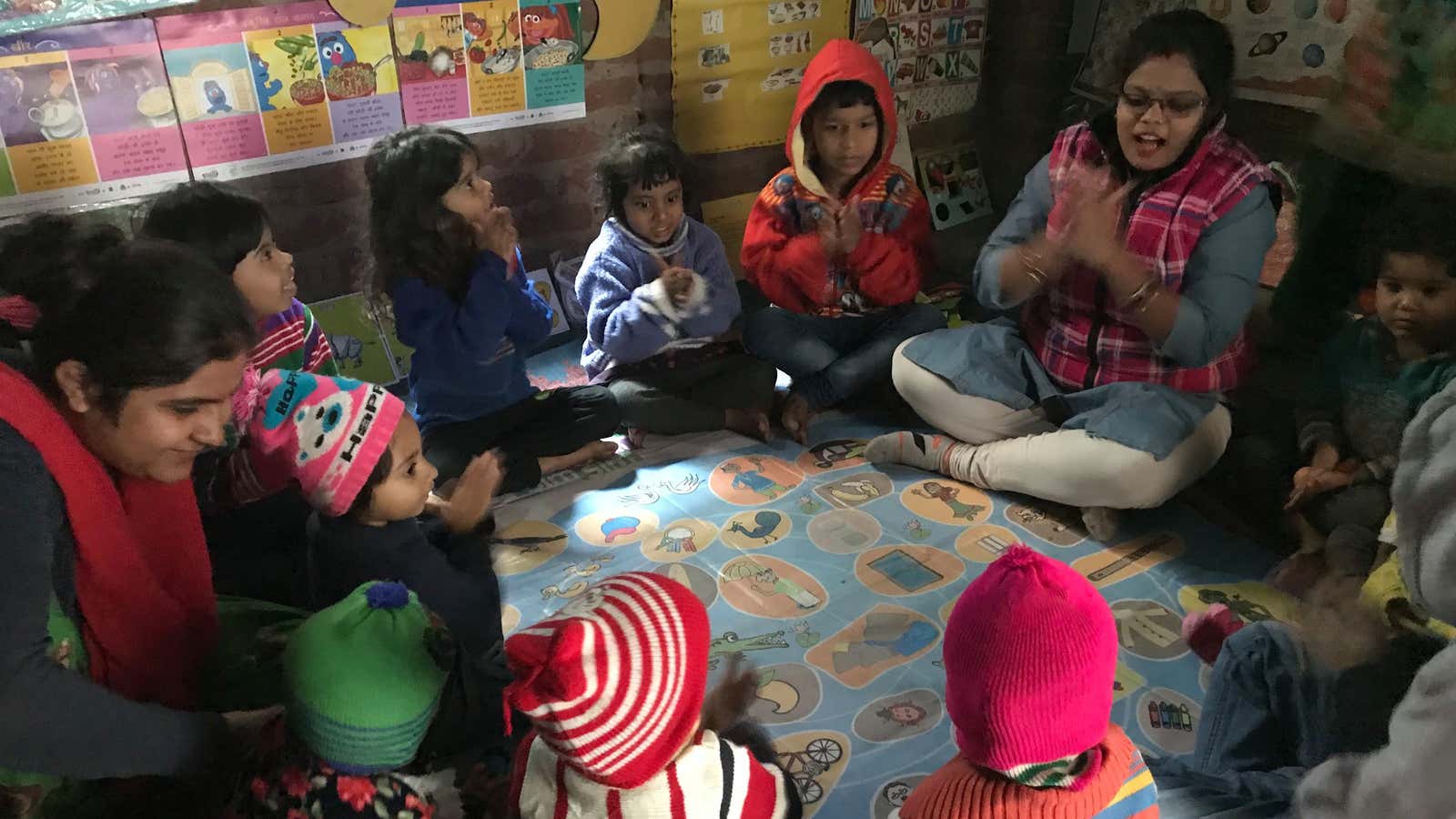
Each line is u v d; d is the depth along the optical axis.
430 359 1.93
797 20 2.61
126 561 1.06
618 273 2.16
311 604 1.44
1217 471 1.92
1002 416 2.00
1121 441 1.75
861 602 1.66
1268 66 2.30
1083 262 1.85
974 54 2.96
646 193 2.08
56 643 1.03
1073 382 1.98
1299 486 1.60
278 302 1.61
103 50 1.72
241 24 1.86
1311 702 1.11
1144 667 1.52
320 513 1.38
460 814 1.08
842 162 2.24
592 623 0.84
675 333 2.14
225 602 1.36
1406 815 0.69
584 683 0.82
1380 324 1.50
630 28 2.38
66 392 0.97
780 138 2.73
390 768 1.01
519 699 0.83
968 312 2.60
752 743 1.31
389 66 2.07
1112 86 2.64
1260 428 1.87
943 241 2.93
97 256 1.05
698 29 2.48
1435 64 1.42
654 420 2.15
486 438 1.99
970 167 3.06
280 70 1.93
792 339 2.27
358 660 0.98
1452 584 0.68
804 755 1.36
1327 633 1.15
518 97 2.28
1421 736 0.68
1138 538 1.84
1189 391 1.85
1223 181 1.76
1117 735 0.95
